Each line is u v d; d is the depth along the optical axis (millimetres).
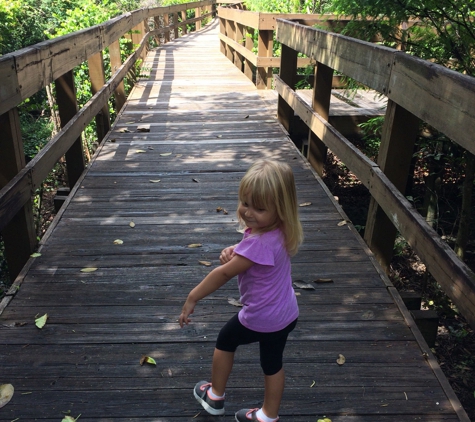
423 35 4395
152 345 2535
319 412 2143
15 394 2215
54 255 3379
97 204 4219
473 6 3570
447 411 2154
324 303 2896
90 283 3061
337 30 5707
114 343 2545
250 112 7363
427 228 2566
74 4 14469
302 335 2621
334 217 4031
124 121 6836
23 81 3162
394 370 2385
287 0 10500
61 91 4699
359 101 7105
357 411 2150
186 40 17266
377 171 3340
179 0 22875
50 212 8273
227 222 3914
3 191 2807
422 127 5156
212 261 3338
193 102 7945
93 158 5355
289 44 6059
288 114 6738
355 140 6828
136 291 2990
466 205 4727
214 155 5512
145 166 5141
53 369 2363
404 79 2910
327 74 5027
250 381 2303
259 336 1883
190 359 2445
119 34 7312
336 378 2332
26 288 2992
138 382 2297
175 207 4180
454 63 4176
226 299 2906
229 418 2119
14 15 12234
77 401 2186
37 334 2598
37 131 10844
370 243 3541
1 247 6379
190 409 2158
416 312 3076
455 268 2209
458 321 5168
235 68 11188
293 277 3152
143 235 3686
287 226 1786
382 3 3754
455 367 4562
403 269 5969
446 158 5137
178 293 2977
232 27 12141
